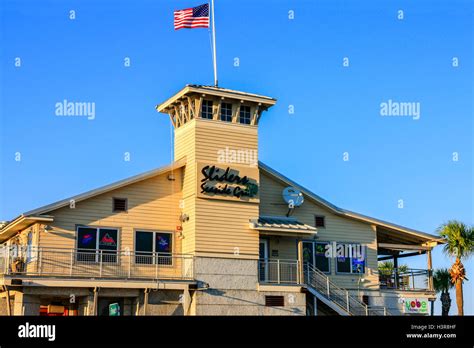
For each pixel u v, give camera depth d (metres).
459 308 46.06
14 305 31.95
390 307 40.78
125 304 34.28
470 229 46.84
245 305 35.56
